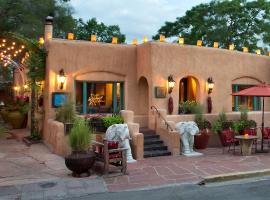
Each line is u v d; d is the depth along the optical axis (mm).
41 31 27391
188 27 40344
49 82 14922
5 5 25094
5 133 13602
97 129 13828
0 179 9844
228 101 18109
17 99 21703
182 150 14562
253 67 19219
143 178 10188
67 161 10000
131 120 14391
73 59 15367
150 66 15586
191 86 18094
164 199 8266
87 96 15883
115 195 8594
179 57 16391
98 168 10984
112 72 16234
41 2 27812
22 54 20391
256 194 8727
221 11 36656
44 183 9461
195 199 8281
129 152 12820
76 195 8586
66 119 13656
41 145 15000
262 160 12883
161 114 14945
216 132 16484
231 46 18703
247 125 17000
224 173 10641
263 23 36344
